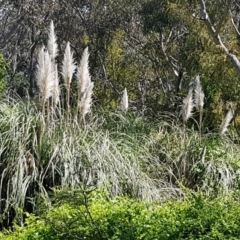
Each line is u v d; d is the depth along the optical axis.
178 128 10.27
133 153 8.79
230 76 14.81
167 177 9.13
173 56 20.22
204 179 9.05
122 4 23.02
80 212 5.38
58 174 7.90
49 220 5.35
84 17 24.25
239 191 8.55
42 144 7.98
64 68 8.84
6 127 8.17
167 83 20.67
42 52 8.51
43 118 8.05
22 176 7.49
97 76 23.27
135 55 22.66
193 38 16.70
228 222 5.52
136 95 21.47
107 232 5.38
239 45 14.73
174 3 17.78
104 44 23.19
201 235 5.36
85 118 9.55
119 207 5.66
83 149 8.02
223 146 10.14
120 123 10.05
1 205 7.56
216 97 14.09
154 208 6.02
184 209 5.79
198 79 10.34
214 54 15.07
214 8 16.25
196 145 9.63
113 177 7.90
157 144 9.73
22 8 23.78
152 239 5.29
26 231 5.42
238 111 13.88
